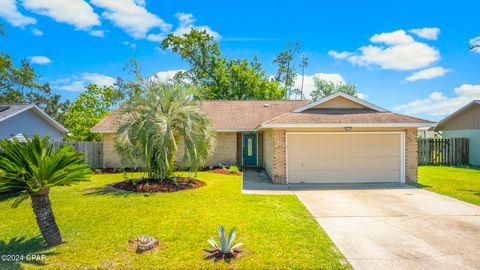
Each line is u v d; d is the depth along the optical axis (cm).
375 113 1208
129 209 730
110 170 1541
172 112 1038
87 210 720
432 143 1861
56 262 445
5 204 789
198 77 3189
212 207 753
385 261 445
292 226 602
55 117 4209
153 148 1003
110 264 437
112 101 2553
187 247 494
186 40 3039
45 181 468
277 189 1035
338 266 428
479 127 1778
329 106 1293
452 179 1248
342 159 1172
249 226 598
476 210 734
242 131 1641
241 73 3028
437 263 438
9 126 1538
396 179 1170
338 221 647
